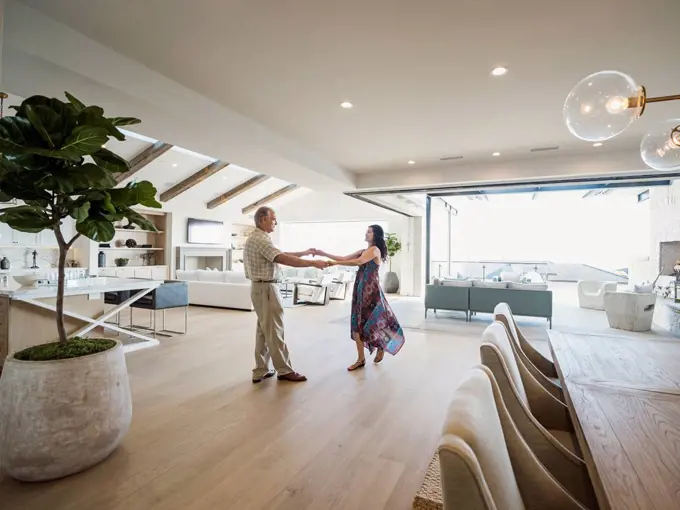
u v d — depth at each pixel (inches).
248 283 296.7
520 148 203.9
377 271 149.2
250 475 78.2
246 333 211.2
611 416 47.2
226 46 107.2
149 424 100.5
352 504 69.6
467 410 30.6
